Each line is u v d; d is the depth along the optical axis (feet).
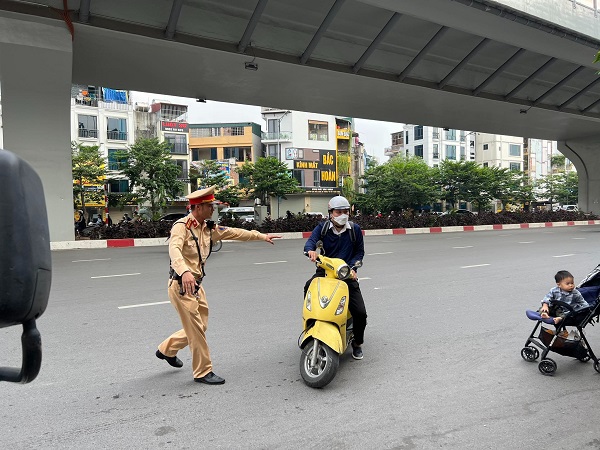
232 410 11.13
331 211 13.96
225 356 15.10
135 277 30.89
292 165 146.51
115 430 10.12
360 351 14.93
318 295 12.82
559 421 10.73
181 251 11.95
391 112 78.07
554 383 13.01
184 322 12.39
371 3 43.42
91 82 58.85
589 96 79.97
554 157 207.62
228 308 21.77
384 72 59.16
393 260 40.06
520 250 48.19
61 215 50.96
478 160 201.67
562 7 49.83
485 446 9.59
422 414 11.01
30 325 4.60
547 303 14.15
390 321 19.66
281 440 9.73
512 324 19.24
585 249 48.57
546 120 88.84
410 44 55.83
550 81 71.72
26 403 11.46
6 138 46.42
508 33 50.83
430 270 33.88
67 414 10.88
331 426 10.37
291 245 57.16
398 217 90.94
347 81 60.08
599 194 116.88
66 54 44.01
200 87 61.62
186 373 13.57
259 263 38.27
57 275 31.78
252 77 57.72
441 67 62.23
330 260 13.16
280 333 17.71
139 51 48.73
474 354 15.49
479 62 62.85
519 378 13.39
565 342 13.75
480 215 103.19
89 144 116.16
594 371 13.97
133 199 93.04
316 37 47.65
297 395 12.05
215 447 9.43
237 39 48.47
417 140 197.57
